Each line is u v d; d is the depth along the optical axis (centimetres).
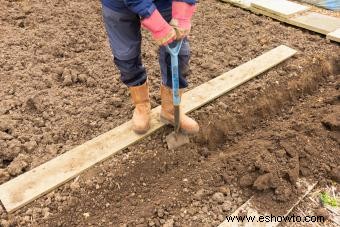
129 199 285
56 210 273
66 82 372
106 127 327
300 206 287
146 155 306
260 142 322
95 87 372
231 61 401
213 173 301
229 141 345
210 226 270
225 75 379
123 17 261
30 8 489
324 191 298
